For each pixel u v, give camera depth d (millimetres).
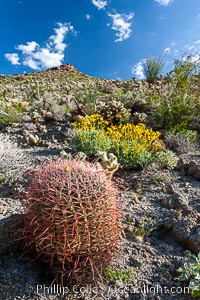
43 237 2004
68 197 1931
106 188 2055
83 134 4633
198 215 2809
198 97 6996
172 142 5102
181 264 2289
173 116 6125
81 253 2006
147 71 12195
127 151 4156
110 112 5910
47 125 6348
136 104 7227
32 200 2074
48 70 21375
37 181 2115
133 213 2963
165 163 4152
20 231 2264
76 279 2064
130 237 2621
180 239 2570
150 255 2418
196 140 5508
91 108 6590
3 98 9047
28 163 3967
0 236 2266
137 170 4125
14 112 6879
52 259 2045
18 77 17891
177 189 3508
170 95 6562
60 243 1954
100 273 2119
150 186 3639
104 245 2051
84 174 2049
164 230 2727
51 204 1944
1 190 3398
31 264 2223
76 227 1922
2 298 1970
